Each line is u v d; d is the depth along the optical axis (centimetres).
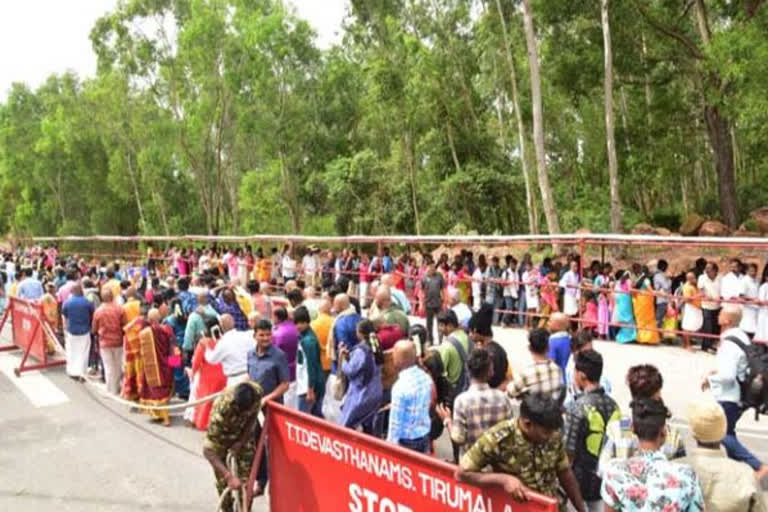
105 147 4766
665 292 1322
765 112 1714
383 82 3023
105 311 1046
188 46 3728
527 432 342
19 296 1467
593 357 457
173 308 1050
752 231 2503
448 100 3086
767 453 729
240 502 511
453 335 683
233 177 4819
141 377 946
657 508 320
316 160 3969
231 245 4119
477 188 2967
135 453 802
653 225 3078
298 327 759
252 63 3597
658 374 432
